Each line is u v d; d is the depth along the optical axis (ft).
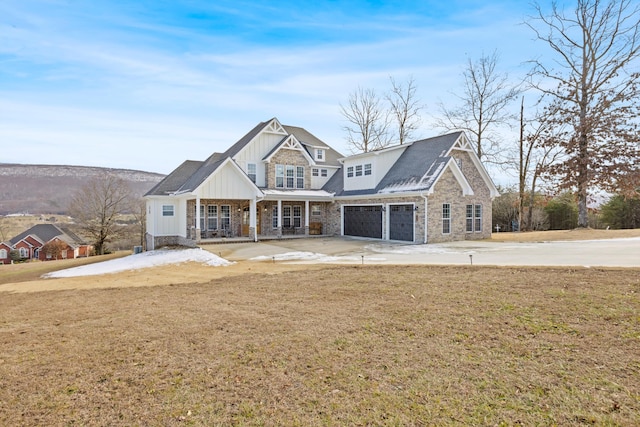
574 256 40.16
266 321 21.12
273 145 86.53
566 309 20.24
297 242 70.85
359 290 27.89
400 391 12.57
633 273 27.63
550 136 86.12
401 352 15.87
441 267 35.65
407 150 79.05
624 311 19.29
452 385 12.83
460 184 68.28
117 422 11.25
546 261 36.96
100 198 133.28
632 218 104.78
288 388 13.09
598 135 76.38
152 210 77.46
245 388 13.20
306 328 19.53
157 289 34.24
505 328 18.10
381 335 18.02
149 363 15.70
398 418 10.95
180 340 18.44
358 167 79.92
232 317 22.27
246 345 17.40
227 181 69.36
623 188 75.36
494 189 74.23
